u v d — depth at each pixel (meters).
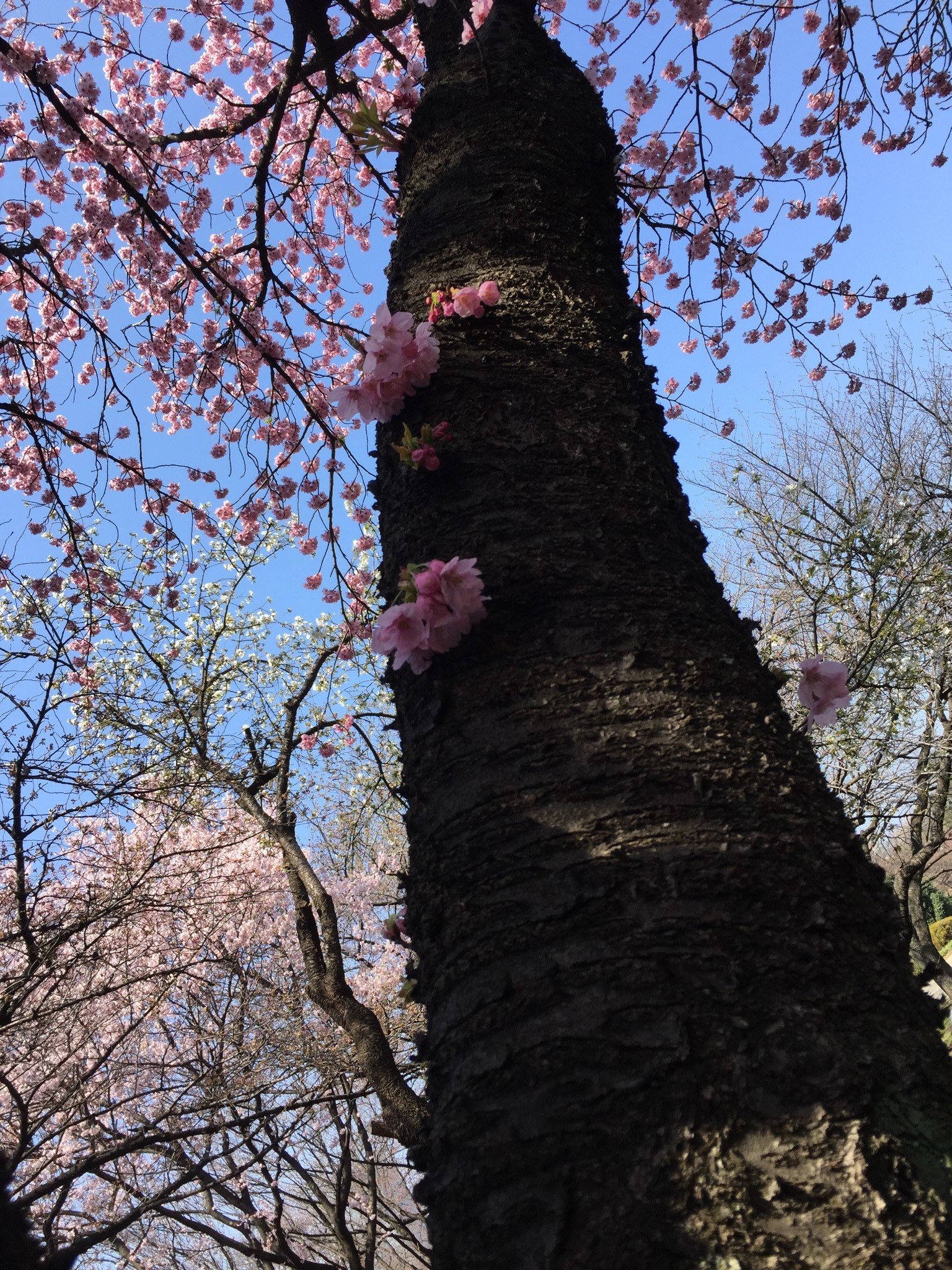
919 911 8.37
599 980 0.96
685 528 1.48
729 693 1.22
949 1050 0.97
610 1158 0.86
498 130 1.95
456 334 1.61
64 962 4.12
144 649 5.07
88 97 4.23
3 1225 1.11
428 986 1.13
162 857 4.48
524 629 1.26
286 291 4.17
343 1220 6.45
